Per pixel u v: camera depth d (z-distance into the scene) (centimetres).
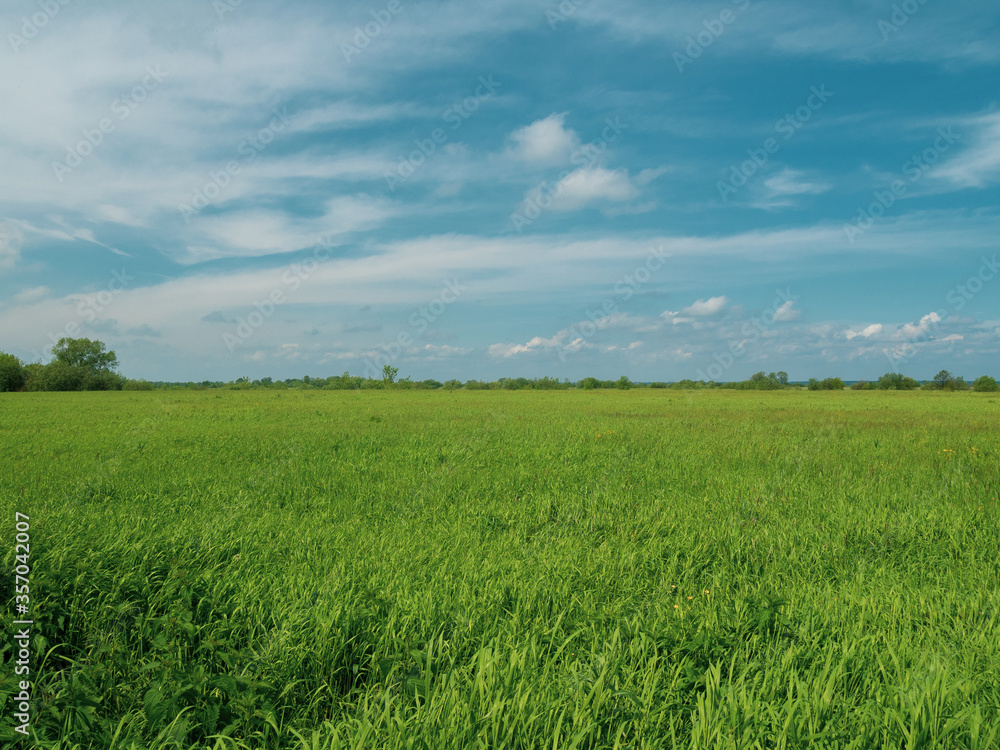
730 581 513
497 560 545
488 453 1280
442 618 397
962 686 308
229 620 387
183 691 300
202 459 1187
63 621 373
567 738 267
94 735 280
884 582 508
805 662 347
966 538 629
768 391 7119
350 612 385
